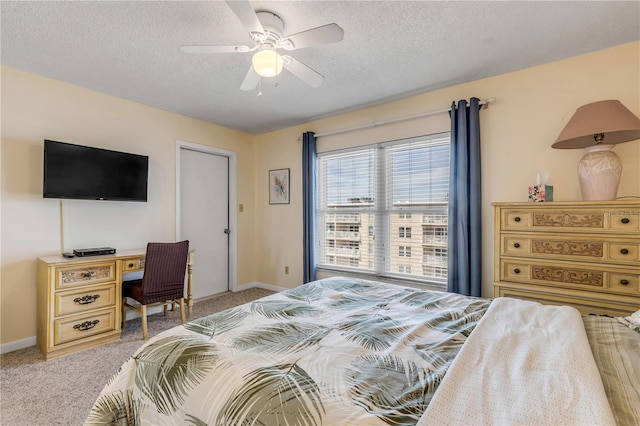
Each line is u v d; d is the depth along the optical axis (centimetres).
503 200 264
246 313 152
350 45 219
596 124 189
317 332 127
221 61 240
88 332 252
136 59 237
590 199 204
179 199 364
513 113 260
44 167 252
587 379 83
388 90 298
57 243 274
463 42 216
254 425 80
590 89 230
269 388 88
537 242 215
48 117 268
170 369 106
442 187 299
